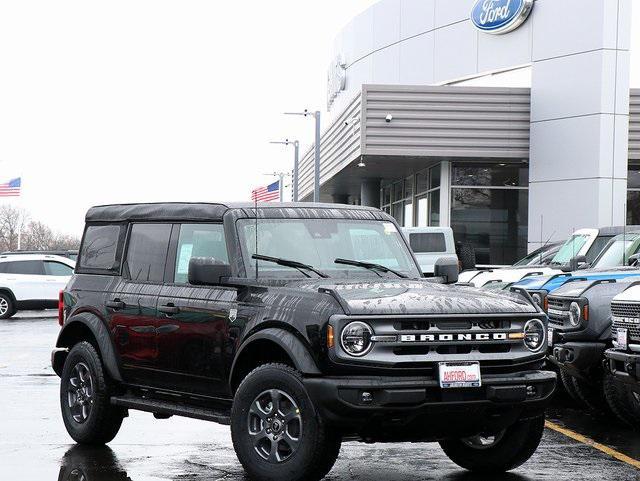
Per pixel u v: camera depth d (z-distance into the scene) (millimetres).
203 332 7895
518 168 32531
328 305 6949
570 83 30359
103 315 9039
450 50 34969
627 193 31719
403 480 7777
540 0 31234
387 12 38750
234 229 8070
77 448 9141
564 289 11281
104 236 9461
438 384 6859
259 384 7168
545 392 7277
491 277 17453
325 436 6855
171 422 10742
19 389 13469
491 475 7980
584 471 8102
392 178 40125
